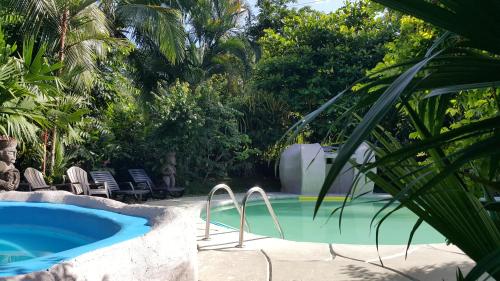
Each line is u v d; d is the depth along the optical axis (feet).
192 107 44.32
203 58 67.51
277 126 54.39
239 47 67.15
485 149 3.10
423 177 4.11
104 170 42.14
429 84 3.59
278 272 14.58
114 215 17.56
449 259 16.06
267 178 55.42
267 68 54.08
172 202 36.68
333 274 14.39
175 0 57.16
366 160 4.36
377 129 4.67
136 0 49.65
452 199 4.17
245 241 19.36
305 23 56.54
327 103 3.84
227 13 69.82
